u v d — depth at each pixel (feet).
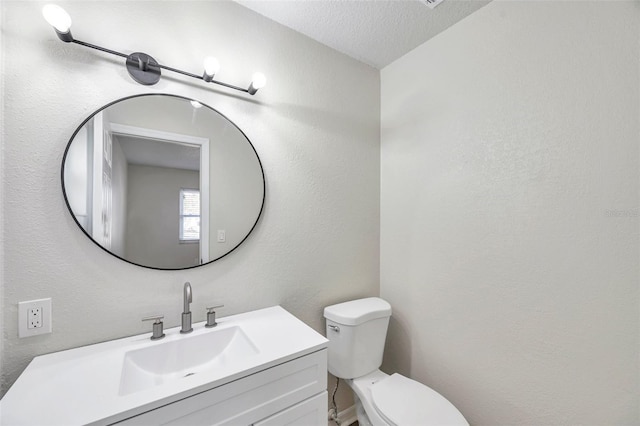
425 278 5.14
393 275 5.77
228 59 4.12
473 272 4.41
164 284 3.61
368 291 5.83
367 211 5.83
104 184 3.21
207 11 3.95
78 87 3.08
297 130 4.82
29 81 2.84
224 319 3.93
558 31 3.49
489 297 4.20
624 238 3.01
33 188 2.85
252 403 2.68
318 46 5.11
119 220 3.30
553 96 3.54
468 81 4.46
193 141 3.82
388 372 5.86
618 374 3.05
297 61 4.83
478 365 4.34
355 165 5.62
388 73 5.90
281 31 4.65
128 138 3.37
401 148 5.61
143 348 3.10
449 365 4.75
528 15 3.77
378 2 4.19
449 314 4.75
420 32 4.88
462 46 4.55
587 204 3.26
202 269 3.89
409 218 5.45
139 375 2.96
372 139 5.92
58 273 2.98
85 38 3.14
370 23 4.65
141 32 3.47
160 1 3.61
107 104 3.24
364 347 4.73
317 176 5.07
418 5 4.25
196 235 3.83
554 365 3.54
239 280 4.19
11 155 2.75
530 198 3.75
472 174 4.41
